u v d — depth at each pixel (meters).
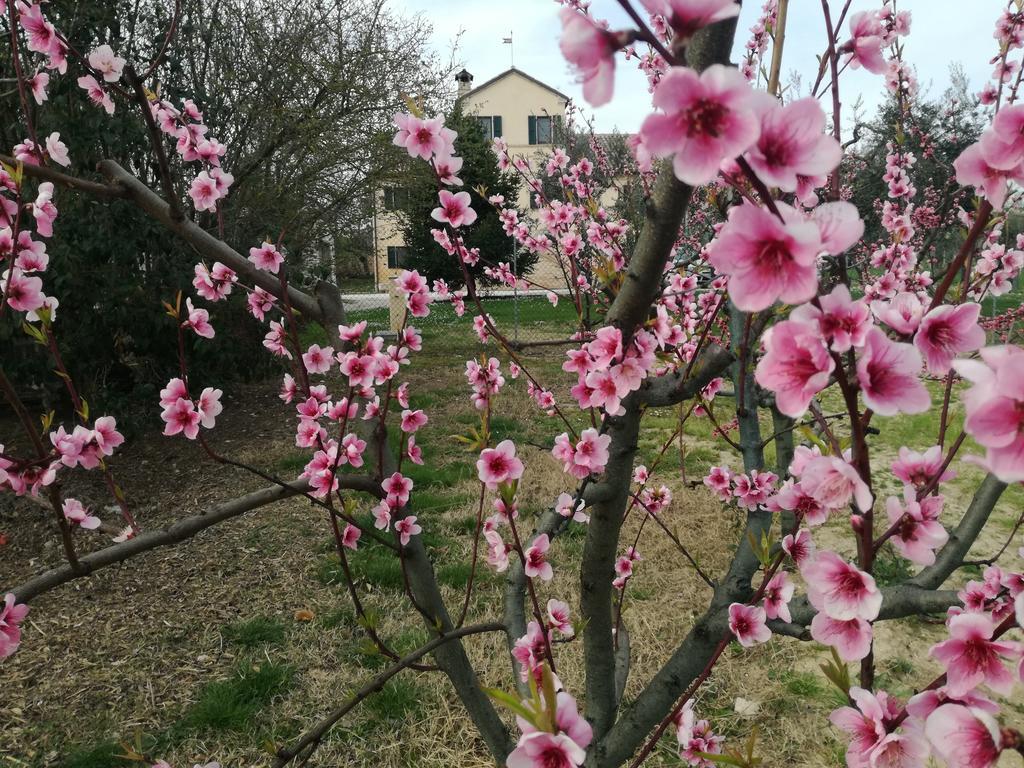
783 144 0.60
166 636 3.62
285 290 1.64
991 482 1.66
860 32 1.11
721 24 0.83
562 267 3.32
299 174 8.95
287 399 1.80
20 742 2.90
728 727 2.92
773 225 0.58
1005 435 0.56
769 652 3.38
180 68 7.02
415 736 2.89
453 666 1.80
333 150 8.88
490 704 1.84
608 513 1.44
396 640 3.51
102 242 5.40
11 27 1.48
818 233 0.56
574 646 3.39
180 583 4.14
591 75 0.57
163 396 1.52
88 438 1.47
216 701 3.07
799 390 0.66
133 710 3.09
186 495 5.43
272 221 8.32
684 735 1.53
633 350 1.29
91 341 5.61
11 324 5.14
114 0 5.76
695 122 0.57
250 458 6.22
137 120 5.86
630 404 1.35
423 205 12.64
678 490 5.25
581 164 4.00
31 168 1.39
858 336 0.65
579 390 1.42
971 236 0.87
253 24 8.32
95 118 5.30
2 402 6.56
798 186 0.71
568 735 0.75
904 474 1.01
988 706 0.77
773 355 0.67
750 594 1.69
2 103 5.30
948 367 0.79
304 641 3.54
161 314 5.80
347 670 3.31
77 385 5.85
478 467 1.43
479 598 3.86
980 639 0.79
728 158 0.56
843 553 4.09
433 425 7.10
